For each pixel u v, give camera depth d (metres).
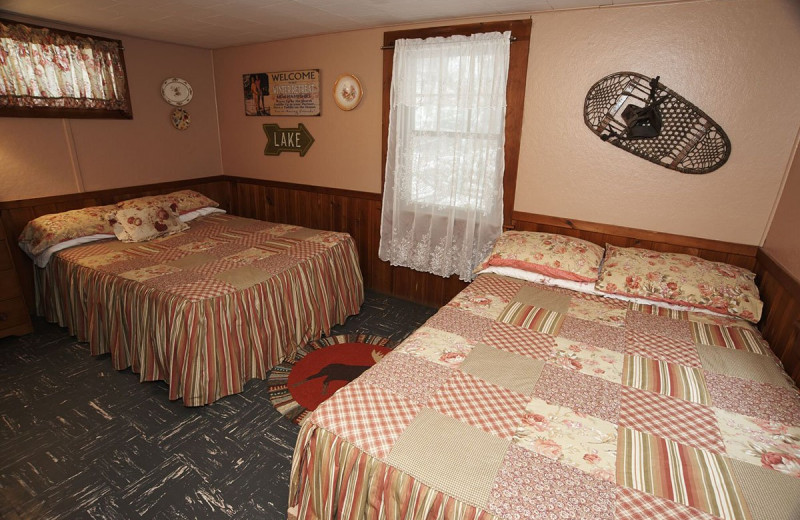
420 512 1.09
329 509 1.29
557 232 2.84
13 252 3.01
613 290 2.26
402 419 1.32
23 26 2.79
